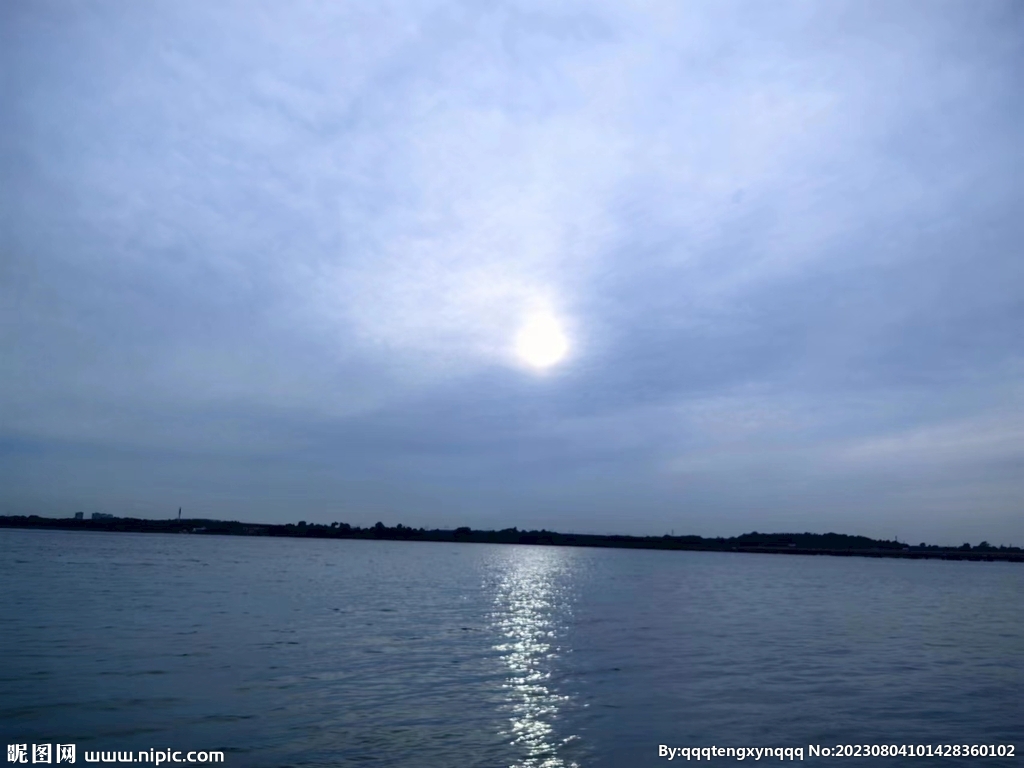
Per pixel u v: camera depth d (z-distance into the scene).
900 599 69.12
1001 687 25.45
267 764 16.38
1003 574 149.62
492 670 26.92
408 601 54.00
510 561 156.25
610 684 24.78
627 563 162.00
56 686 22.55
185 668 25.64
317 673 25.55
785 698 23.09
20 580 60.75
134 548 144.25
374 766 16.33
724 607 55.41
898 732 19.56
